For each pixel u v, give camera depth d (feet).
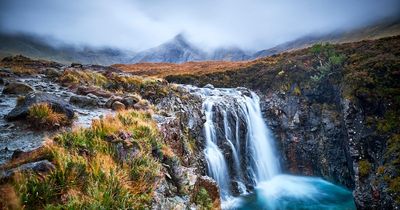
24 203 15.83
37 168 18.07
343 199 81.87
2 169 18.69
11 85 47.16
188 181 29.66
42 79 65.41
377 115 85.56
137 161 24.36
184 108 68.08
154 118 43.04
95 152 22.86
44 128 29.86
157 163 25.93
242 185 81.15
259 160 100.32
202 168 62.44
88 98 44.70
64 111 33.12
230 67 158.40
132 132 28.58
